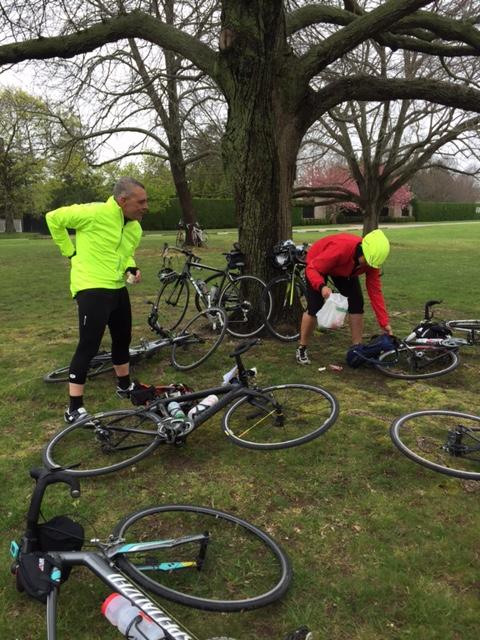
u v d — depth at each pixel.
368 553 2.76
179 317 8.38
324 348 6.24
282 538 2.89
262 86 5.81
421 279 12.54
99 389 5.10
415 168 19.86
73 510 3.16
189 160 20.14
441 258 17.66
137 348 5.79
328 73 10.10
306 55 6.16
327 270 5.31
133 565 2.42
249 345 3.96
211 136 17.38
